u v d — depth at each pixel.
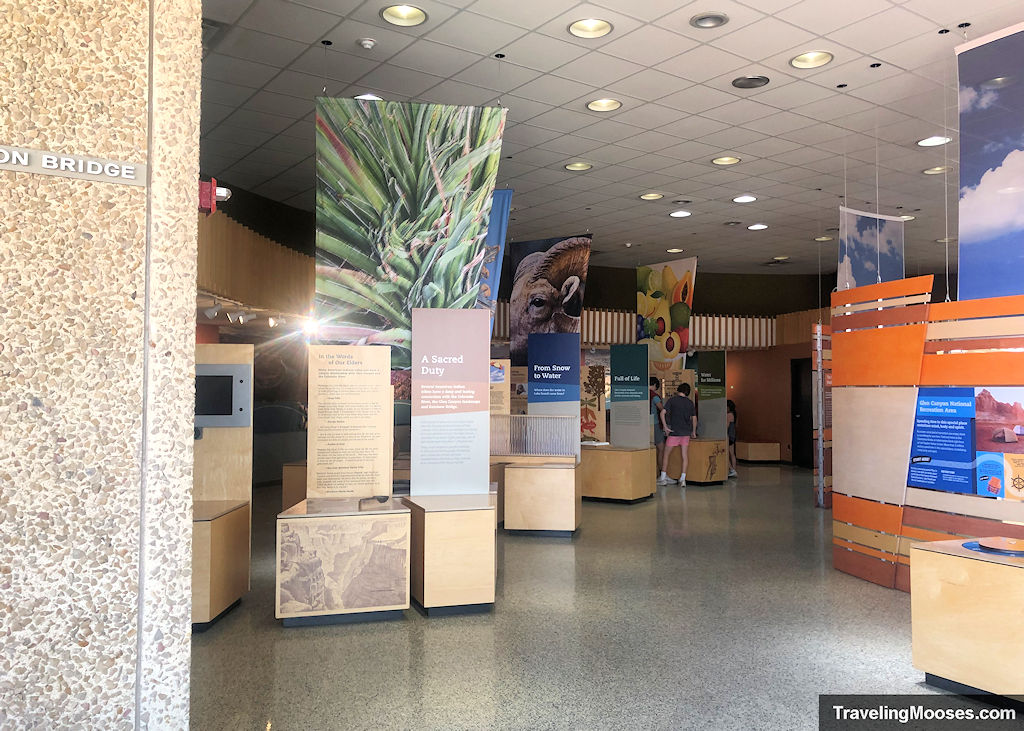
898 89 7.17
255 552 7.24
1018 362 5.11
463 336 5.80
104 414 1.83
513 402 12.45
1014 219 5.04
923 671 4.09
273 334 12.27
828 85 7.07
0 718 1.75
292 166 9.50
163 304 1.90
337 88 7.16
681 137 8.62
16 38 1.79
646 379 11.45
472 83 7.07
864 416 6.39
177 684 1.90
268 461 12.33
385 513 5.11
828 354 10.77
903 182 10.48
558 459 8.62
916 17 5.70
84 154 1.83
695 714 3.61
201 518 4.90
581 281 12.05
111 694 1.83
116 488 1.84
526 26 5.88
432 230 6.41
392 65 6.65
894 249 9.23
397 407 6.35
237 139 8.54
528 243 12.43
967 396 5.46
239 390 5.55
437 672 4.15
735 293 18.28
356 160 6.26
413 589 5.54
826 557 7.18
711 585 6.11
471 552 5.29
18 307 1.77
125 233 1.86
